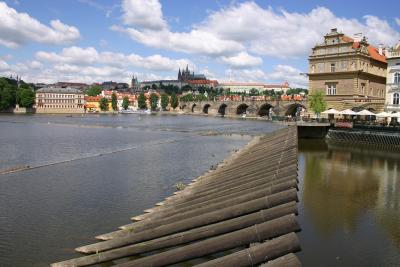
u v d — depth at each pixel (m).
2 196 34.34
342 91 109.69
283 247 12.59
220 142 88.44
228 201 20.48
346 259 20.53
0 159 57.22
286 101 183.62
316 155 63.94
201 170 49.22
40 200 33.12
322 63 113.88
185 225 19.91
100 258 19.80
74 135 102.06
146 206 31.39
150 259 16.53
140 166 51.91
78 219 27.91
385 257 20.84
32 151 67.00
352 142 82.69
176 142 87.56
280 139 49.97
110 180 41.91
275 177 22.47
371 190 37.03
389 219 27.52
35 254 21.75
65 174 45.09
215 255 19.70
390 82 93.81
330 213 28.88
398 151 69.81
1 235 24.58
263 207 17.72
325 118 108.44
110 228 25.98
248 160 38.94
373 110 99.44
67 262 20.11
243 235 14.69
